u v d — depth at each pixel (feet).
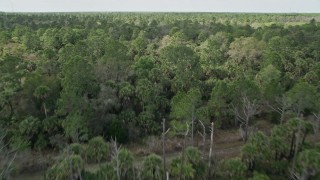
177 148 203.82
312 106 215.10
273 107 238.48
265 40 442.91
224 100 224.33
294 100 212.64
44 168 178.09
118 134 205.26
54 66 285.02
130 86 235.81
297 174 152.76
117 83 249.55
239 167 158.30
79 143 183.73
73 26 552.41
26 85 215.72
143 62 295.28
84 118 197.26
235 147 209.15
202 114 211.00
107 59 260.01
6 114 207.72
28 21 637.71
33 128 191.52
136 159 190.90
